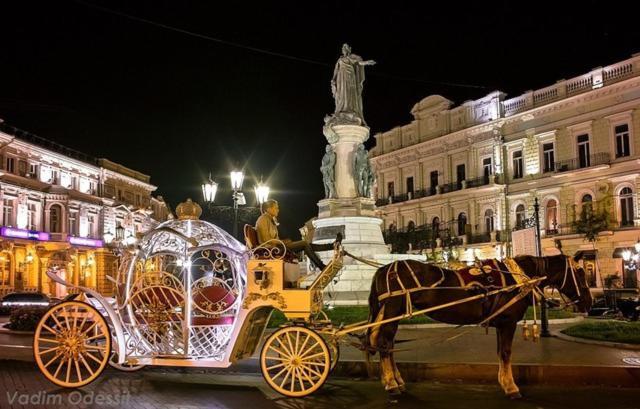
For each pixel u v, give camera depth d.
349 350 11.91
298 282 9.83
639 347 11.74
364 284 21.09
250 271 9.05
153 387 9.30
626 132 40.97
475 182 50.78
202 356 9.05
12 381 9.70
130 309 9.45
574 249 42.97
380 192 60.91
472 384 9.69
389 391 8.59
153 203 72.62
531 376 9.80
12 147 46.06
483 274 8.85
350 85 23.69
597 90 41.97
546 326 14.20
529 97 47.41
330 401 8.36
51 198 49.94
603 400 8.41
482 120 50.75
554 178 44.94
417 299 8.84
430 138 55.53
